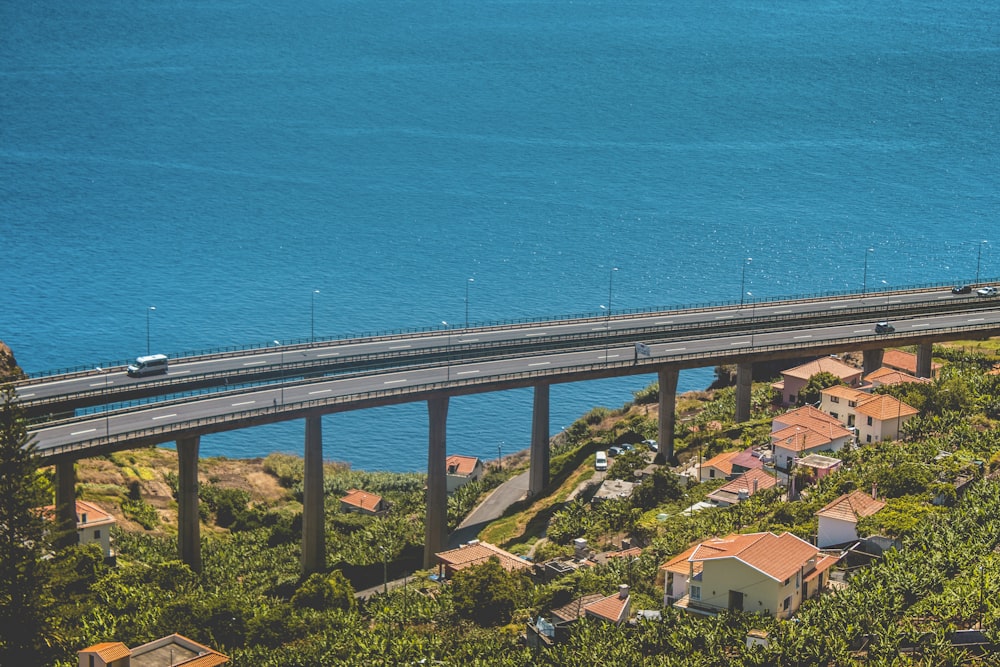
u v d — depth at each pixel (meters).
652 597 172.62
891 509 182.62
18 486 157.38
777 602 157.00
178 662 151.25
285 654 166.50
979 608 153.25
